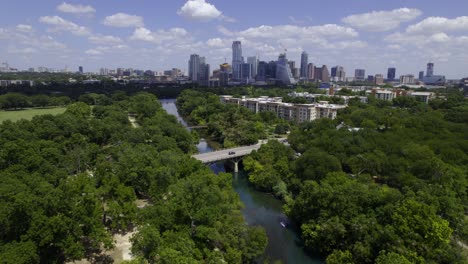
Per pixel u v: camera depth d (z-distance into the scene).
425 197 90.12
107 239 75.00
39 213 66.94
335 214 90.94
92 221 74.19
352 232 85.88
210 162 158.25
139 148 133.00
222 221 87.69
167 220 79.88
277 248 95.62
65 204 71.75
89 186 83.75
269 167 142.38
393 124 193.38
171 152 134.75
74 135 149.88
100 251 81.31
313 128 194.88
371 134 168.88
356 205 91.06
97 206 79.88
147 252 69.94
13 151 105.19
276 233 104.50
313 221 94.31
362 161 135.62
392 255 69.94
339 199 91.62
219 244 84.06
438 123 187.25
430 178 118.06
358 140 156.75
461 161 133.88
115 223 84.56
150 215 82.88
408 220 79.12
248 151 176.62
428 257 75.12
